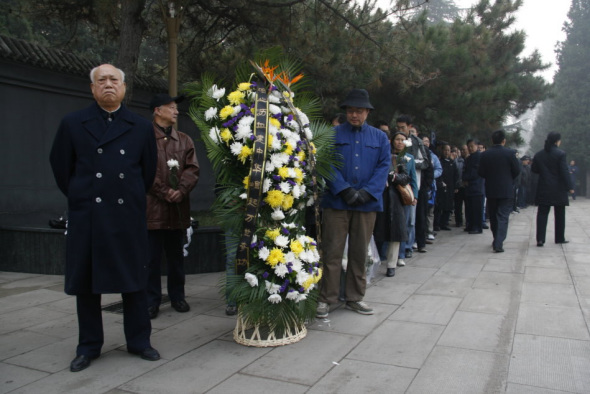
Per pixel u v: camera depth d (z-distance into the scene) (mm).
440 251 7621
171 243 4535
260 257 3553
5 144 7266
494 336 3783
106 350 3596
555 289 5152
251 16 8000
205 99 3785
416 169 7043
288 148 3615
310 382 3027
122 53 6898
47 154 7863
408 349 3547
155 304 4391
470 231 9789
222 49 9047
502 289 5188
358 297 4484
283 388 2947
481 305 4617
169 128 4535
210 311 4586
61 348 3635
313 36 7859
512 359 3340
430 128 11438
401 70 8898
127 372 3203
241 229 3707
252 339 3645
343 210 4305
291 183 3646
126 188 3252
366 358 3395
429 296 4969
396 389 2922
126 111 3369
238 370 3219
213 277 6023
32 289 5398
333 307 4668
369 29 8117
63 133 3240
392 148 5926
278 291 3594
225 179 3699
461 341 3689
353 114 4332
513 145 15773
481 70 11016
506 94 11188
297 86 4223
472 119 10875
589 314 4289
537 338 3727
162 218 4316
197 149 10766
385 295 5039
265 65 3898
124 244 3252
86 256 3211
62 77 7930
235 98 3641
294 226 3764
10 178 7352
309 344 3678
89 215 3197
